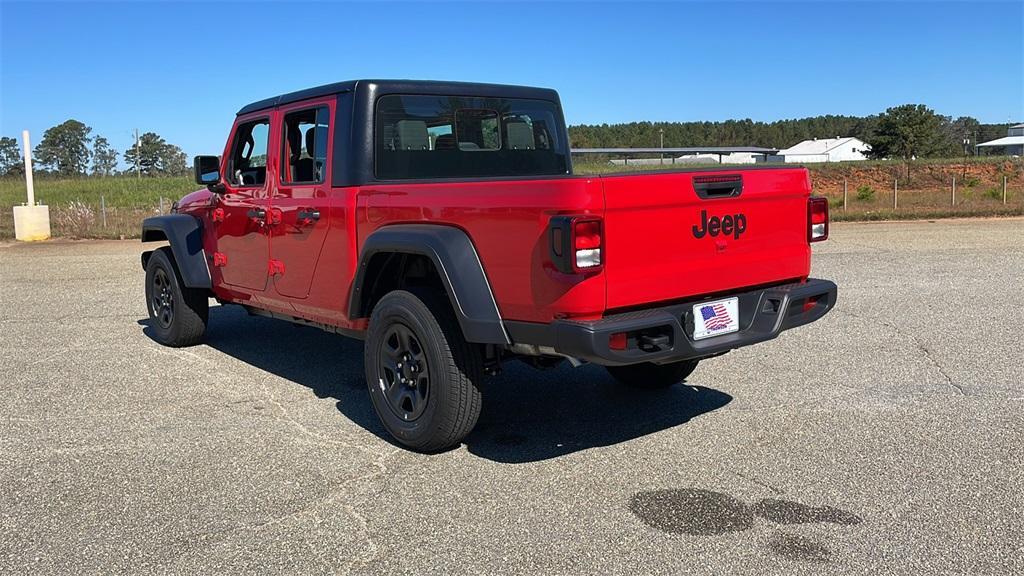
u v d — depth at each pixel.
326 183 4.87
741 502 3.67
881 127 91.81
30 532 3.44
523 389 5.59
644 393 5.44
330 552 3.24
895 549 3.20
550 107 5.82
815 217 4.61
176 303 6.78
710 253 4.02
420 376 4.28
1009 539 3.26
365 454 4.35
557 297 3.63
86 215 20.61
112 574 3.08
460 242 4.00
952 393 5.28
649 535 3.35
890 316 7.80
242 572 3.09
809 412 4.95
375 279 4.65
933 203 27.08
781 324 4.23
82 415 5.06
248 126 5.79
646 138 166.38
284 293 5.42
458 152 5.20
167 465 4.20
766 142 175.88
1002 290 9.15
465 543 3.30
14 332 7.62
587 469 4.10
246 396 5.48
